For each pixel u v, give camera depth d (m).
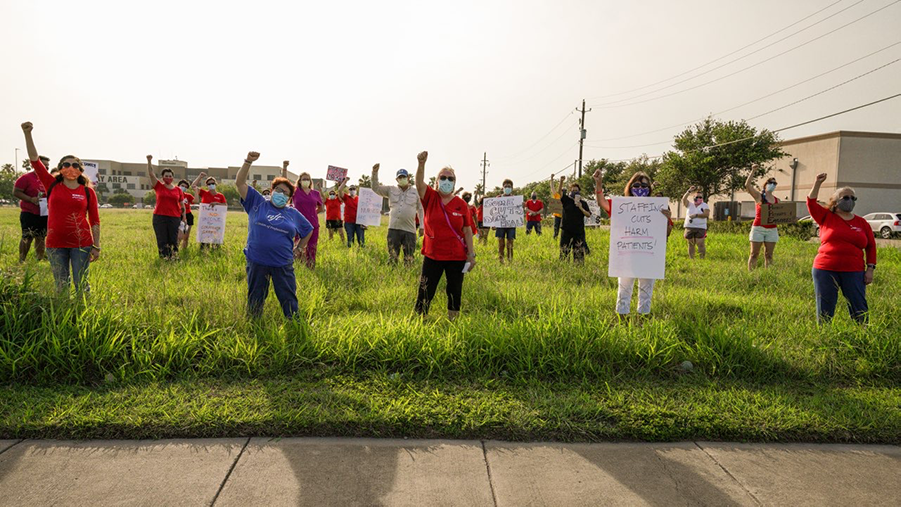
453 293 5.70
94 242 6.21
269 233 5.28
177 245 10.20
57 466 3.04
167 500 2.74
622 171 65.62
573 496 2.86
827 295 5.88
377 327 4.95
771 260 10.70
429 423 3.57
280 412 3.60
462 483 2.97
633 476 3.08
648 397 4.09
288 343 4.68
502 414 3.71
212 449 3.26
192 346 4.51
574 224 10.55
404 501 2.78
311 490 2.86
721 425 3.63
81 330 4.40
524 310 6.48
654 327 5.17
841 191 5.76
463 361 4.50
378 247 13.23
